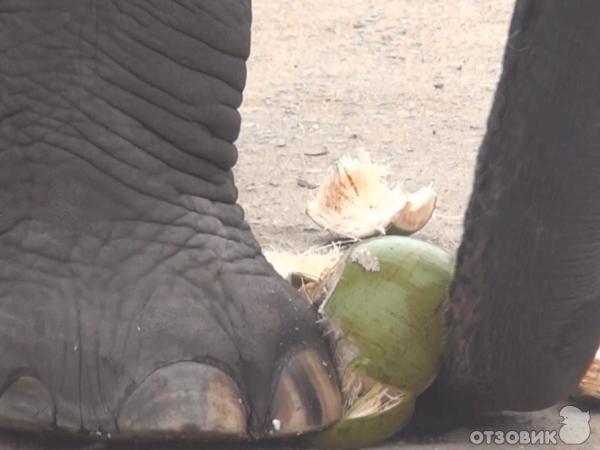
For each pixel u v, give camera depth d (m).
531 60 5.73
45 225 6.68
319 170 12.62
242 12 6.86
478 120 14.35
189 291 6.64
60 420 6.54
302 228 10.98
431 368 6.84
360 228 10.28
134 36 6.64
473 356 6.51
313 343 6.81
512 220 6.02
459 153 13.26
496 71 16.14
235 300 6.71
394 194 10.52
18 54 6.64
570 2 5.56
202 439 6.64
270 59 16.48
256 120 14.12
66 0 6.61
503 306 6.24
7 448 6.75
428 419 7.24
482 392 6.71
